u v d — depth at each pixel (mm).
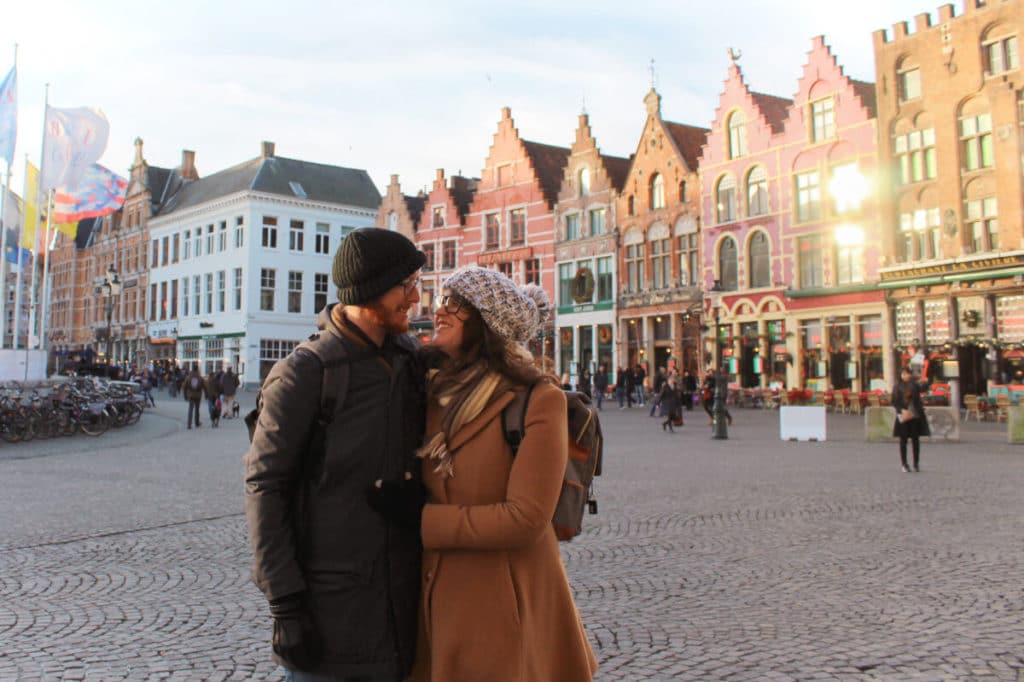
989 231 28156
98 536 8570
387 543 2486
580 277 43156
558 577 2693
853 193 32188
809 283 33750
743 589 6418
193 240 59500
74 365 48562
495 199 48094
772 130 35250
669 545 8039
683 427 24703
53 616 5781
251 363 53594
